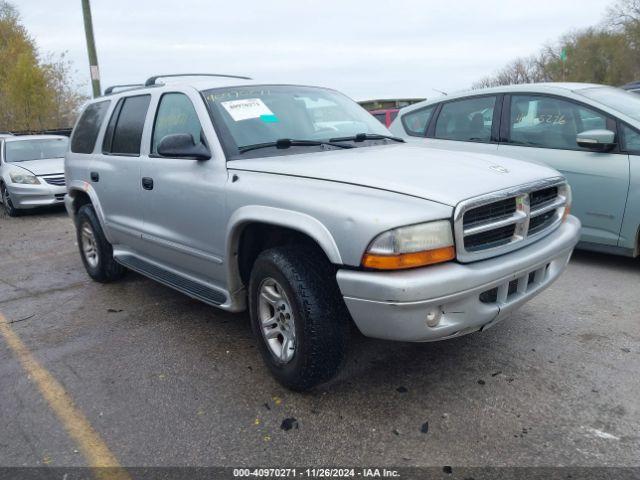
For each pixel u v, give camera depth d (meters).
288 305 3.04
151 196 4.18
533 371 3.32
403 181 2.82
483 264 2.79
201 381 3.41
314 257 3.00
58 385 3.45
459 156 3.43
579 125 5.31
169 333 4.19
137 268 4.68
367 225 2.60
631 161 4.88
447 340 3.79
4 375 3.63
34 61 23.67
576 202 5.26
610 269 5.19
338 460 2.60
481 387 3.17
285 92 4.21
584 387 3.12
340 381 3.31
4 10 27.52
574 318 4.09
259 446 2.73
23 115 23.62
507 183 2.95
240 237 3.42
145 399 3.23
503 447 2.63
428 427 2.81
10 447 2.82
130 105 4.76
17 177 10.34
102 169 4.92
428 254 2.61
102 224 5.09
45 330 4.40
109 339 4.14
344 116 4.29
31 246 7.77
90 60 14.08
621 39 45.53
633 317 4.06
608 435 2.68
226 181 3.43
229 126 3.68
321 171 3.04
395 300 2.56
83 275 6.00
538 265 3.04
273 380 3.38
